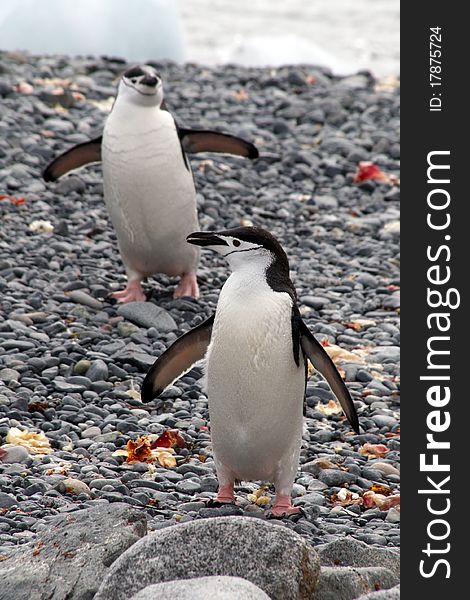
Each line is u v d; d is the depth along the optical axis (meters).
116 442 12.53
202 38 51.22
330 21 56.88
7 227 20.08
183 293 17.34
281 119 28.62
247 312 10.18
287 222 22.34
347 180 24.98
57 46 38.09
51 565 8.65
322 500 11.43
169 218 16.28
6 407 13.16
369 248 20.95
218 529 8.41
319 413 13.96
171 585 7.77
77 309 16.56
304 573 8.38
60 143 24.62
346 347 16.38
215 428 10.62
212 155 25.44
